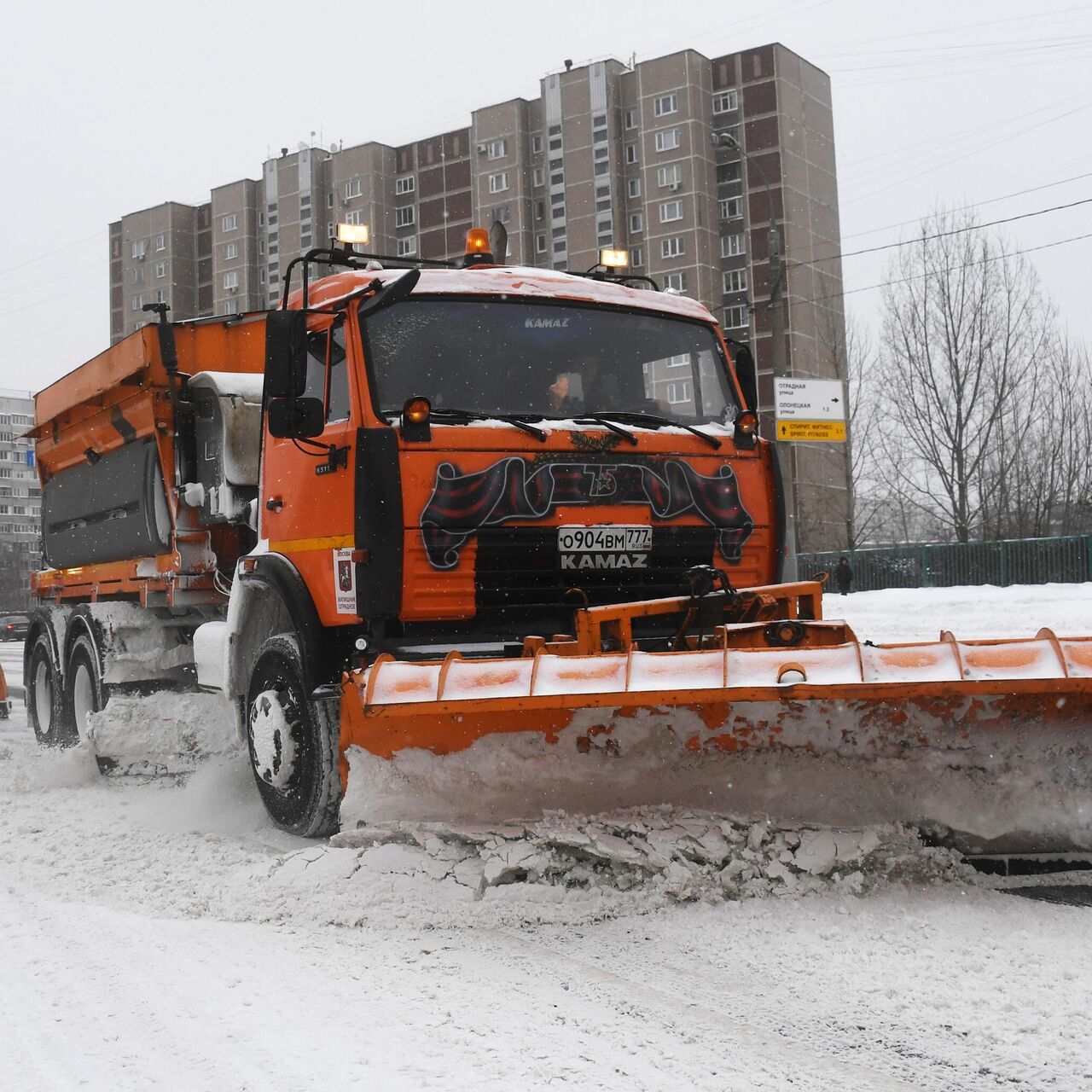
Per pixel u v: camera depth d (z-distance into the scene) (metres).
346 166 67.00
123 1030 3.23
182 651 8.28
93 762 7.59
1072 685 4.19
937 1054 3.08
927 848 4.56
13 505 132.88
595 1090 2.83
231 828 6.27
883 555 32.62
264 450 6.22
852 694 4.14
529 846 4.50
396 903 4.38
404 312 5.62
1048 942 3.88
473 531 5.28
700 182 56.97
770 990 3.58
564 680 4.28
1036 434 34.81
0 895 4.98
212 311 72.06
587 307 6.02
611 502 5.57
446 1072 2.91
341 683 5.34
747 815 4.64
